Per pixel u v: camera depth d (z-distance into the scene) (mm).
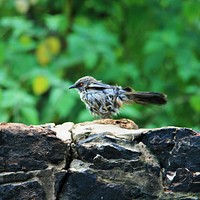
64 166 7871
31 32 15422
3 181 7711
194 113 15977
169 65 16188
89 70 15812
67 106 13562
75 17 16750
